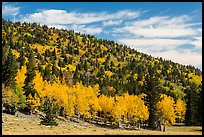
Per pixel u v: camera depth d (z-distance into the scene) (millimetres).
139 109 98438
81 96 104250
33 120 83688
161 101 106188
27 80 95875
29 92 95125
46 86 101875
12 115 84625
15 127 58719
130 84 189375
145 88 112062
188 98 117938
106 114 106438
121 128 98562
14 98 80625
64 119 102938
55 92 100812
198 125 114438
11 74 75688
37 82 98812
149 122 104125
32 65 150875
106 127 99875
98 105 106938
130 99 100938
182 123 138125
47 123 75250
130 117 102125
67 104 101562
